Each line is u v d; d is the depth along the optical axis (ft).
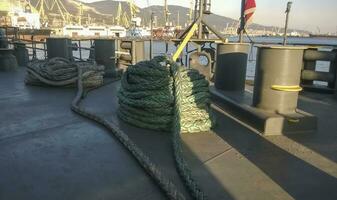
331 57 21.35
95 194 8.17
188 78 13.29
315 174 9.42
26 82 24.00
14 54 37.91
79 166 9.69
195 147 11.37
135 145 10.85
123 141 11.41
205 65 25.82
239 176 9.19
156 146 11.40
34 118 14.71
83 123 13.94
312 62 22.61
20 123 13.91
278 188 8.57
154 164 9.87
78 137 12.16
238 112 15.17
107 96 20.18
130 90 13.78
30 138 12.00
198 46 26.43
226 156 10.60
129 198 8.02
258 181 8.92
